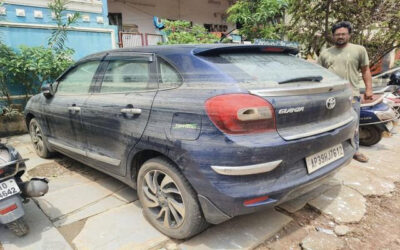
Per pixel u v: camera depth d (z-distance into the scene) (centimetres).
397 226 258
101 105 274
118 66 276
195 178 199
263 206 198
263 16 761
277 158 193
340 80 259
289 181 203
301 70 245
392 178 352
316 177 217
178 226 225
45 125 380
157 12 1104
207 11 1226
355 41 605
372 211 282
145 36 807
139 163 259
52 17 609
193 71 216
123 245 228
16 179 238
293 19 693
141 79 249
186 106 204
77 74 332
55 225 254
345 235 244
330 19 630
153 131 222
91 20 666
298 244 233
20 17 571
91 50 674
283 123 197
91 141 299
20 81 568
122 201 296
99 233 243
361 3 569
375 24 621
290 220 262
